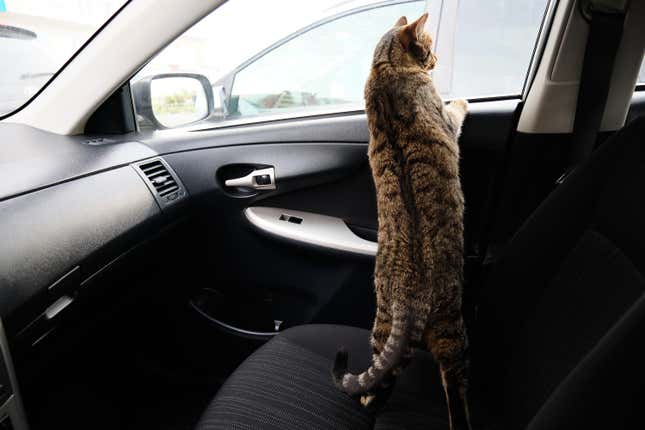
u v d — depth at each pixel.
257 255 1.73
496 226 1.68
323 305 1.69
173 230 1.57
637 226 0.80
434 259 1.26
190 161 1.67
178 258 1.66
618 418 0.58
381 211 1.37
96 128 1.66
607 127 1.50
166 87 1.82
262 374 1.15
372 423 1.04
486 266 1.62
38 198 1.12
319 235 1.65
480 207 1.68
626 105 1.48
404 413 1.06
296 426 1.00
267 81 2.09
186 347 1.79
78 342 1.30
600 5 1.35
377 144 1.46
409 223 1.27
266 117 1.80
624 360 0.59
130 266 1.38
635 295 0.75
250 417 1.02
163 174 1.56
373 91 1.54
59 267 1.08
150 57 1.45
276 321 1.79
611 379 0.59
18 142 1.36
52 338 1.16
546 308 0.97
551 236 1.02
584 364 0.64
